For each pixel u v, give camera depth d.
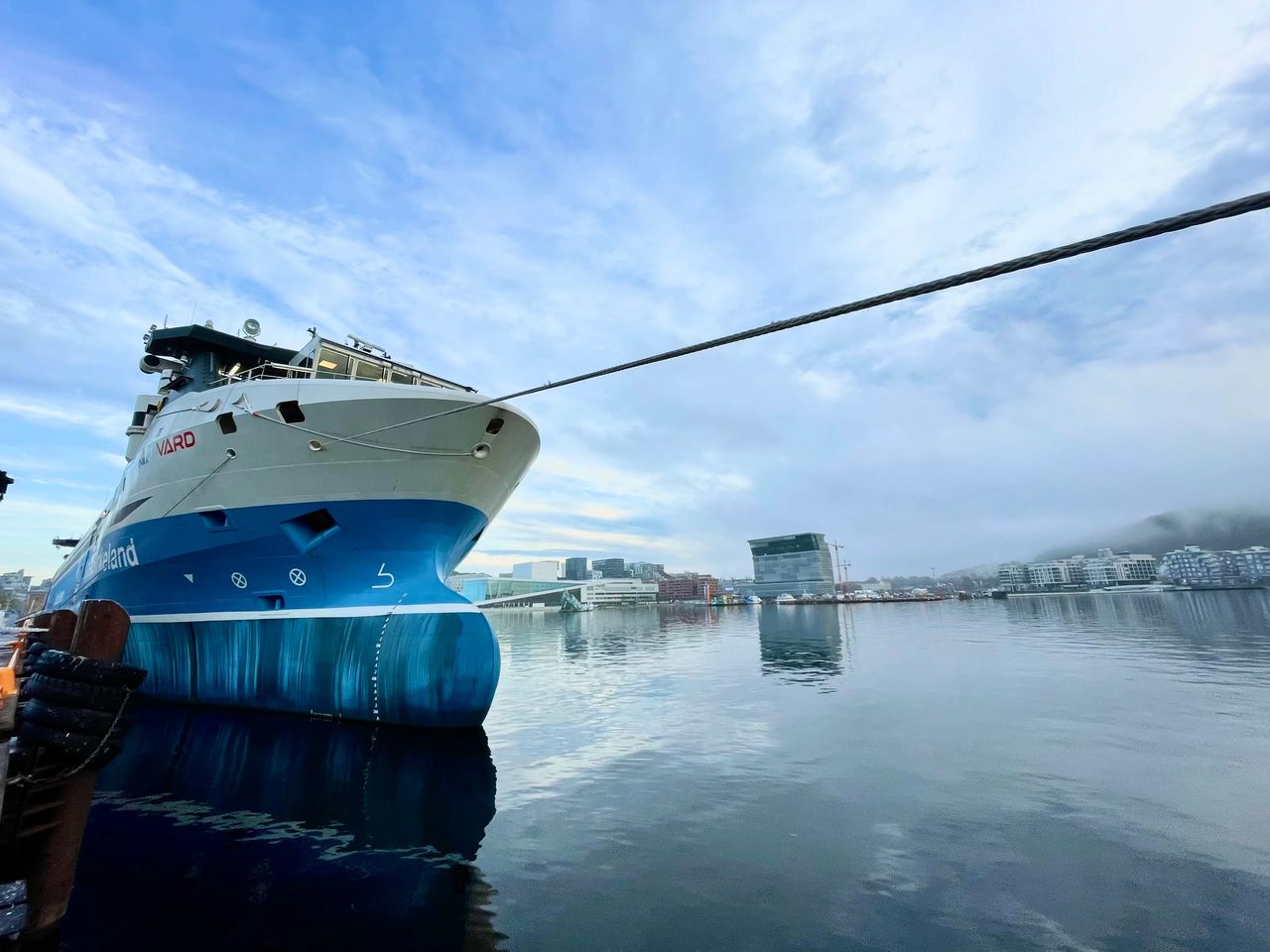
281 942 5.68
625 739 13.86
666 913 6.08
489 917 6.07
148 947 5.57
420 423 14.49
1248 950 5.28
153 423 18.62
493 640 14.98
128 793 10.14
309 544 15.73
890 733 13.75
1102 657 26.78
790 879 6.80
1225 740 12.43
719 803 9.40
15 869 5.57
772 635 50.41
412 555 15.88
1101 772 10.52
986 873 6.86
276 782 10.70
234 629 16.89
